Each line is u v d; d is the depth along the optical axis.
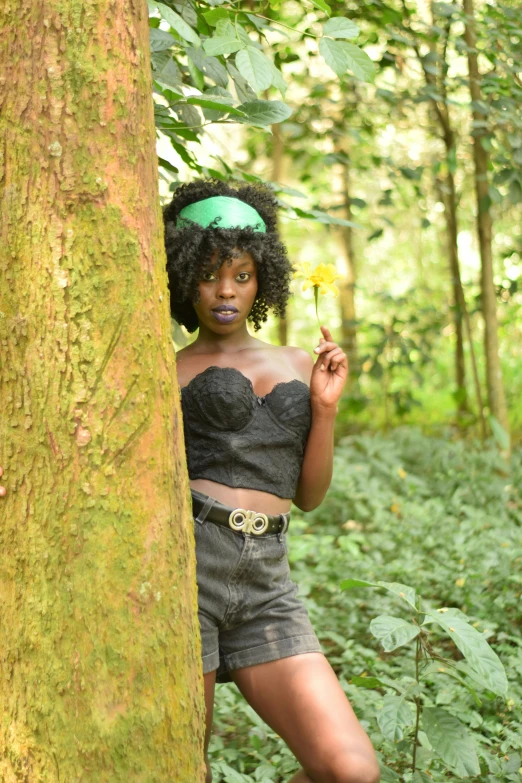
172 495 1.88
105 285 1.79
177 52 3.20
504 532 4.60
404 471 5.88
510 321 8.39
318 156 7.14
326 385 2.38
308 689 2.18
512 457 6.51
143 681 1.80
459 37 5.68
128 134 1.82
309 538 4.84
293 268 2.49
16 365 1.80
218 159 3.15
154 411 1.85
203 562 2.25
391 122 6.79
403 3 5.81
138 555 1.81
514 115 5.51
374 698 3.13
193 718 1.90
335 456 6.46
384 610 3.81
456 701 3.16
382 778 2.50
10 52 1.77
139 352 1.83
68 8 1.76
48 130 1.77
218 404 2.27
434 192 7.72
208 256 2.37
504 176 5.67
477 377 6.82
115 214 1.80
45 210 1.78
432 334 8.02
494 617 3.76
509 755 2.76
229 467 2.30
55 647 1.77
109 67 1.79
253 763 2.95
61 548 1.78
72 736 1.77
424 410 8.80
